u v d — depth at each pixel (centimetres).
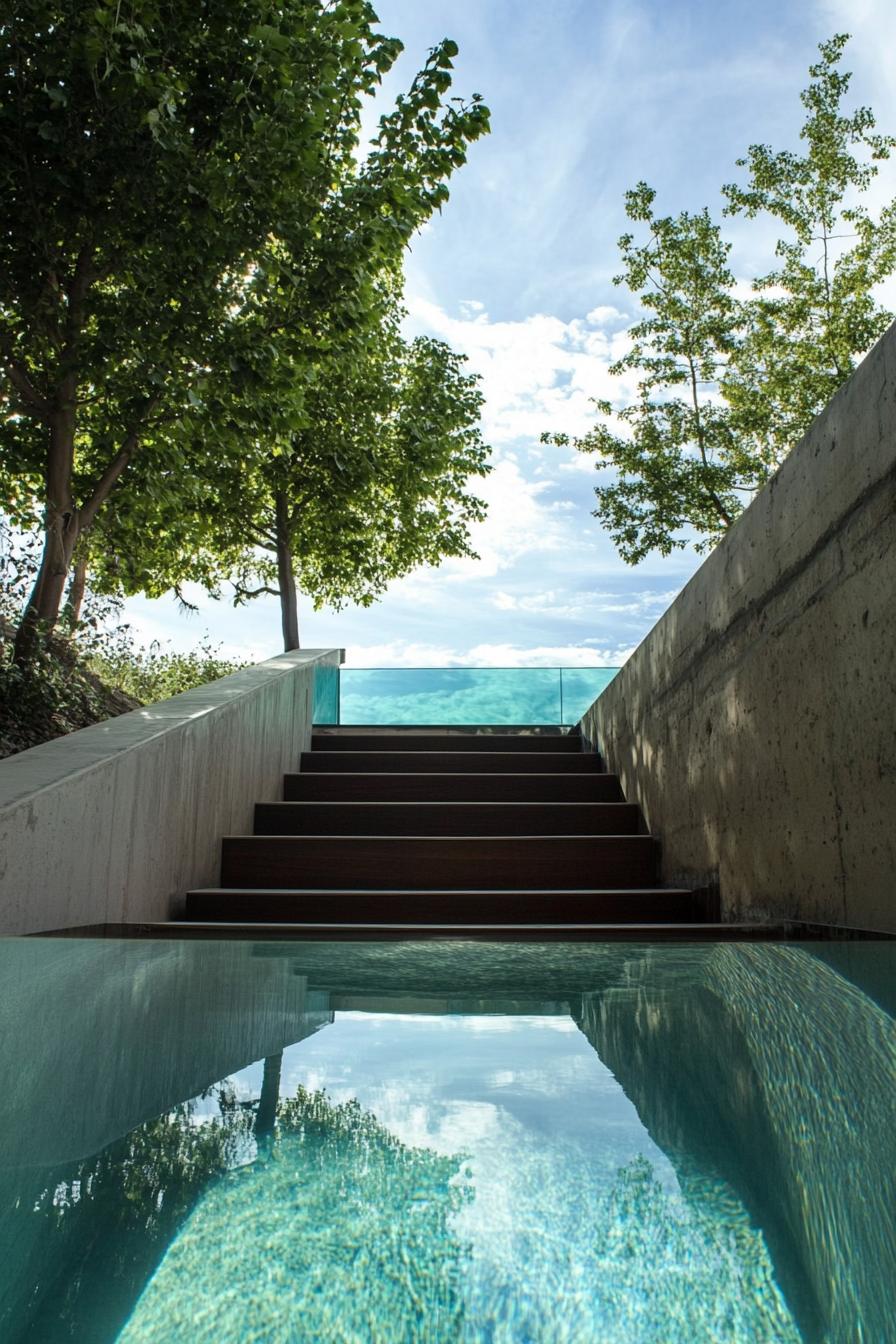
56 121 508
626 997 176
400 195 650
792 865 316
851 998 167
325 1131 106
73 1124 108
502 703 1043
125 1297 72
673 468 1552
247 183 556
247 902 420
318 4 612
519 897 426
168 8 537
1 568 533
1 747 448
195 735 438
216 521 1195
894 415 243
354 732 938
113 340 554
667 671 490
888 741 247
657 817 505
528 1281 74
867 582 260
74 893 296
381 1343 66
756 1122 107
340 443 1155
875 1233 82
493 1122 108
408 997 178
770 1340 66
